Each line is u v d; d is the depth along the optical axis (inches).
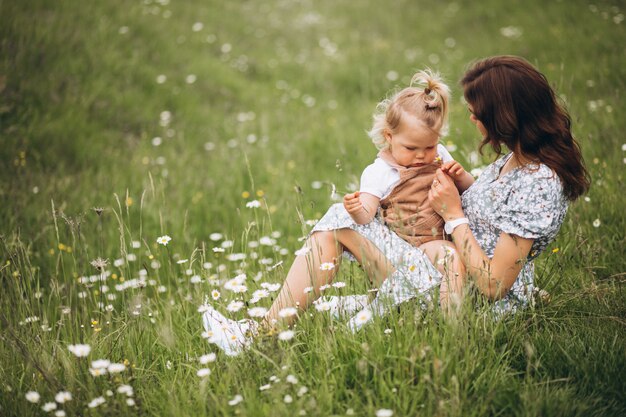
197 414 89.7
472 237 102.3
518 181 101.2
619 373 91.0
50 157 214.5
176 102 281.0
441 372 86.1
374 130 115.0
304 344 104.3
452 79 319.0
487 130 103.8
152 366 108.9
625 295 112.7
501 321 100.8
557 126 99.4
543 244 103.7
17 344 100.5
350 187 169.3
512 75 98.9
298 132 267.0
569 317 107.3
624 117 204.4
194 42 350.6
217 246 178.9
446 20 422.9
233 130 265.6
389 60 362.0
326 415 84.1
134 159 224.4
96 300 142.6
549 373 95.0
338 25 439.5
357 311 108.9
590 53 299.9
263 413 85.7
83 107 246.4
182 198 196.7
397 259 107.2
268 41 398.0
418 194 109.9
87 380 97.3
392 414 82.0
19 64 250.7
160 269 162.1
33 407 94.4
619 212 141.7
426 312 103.5
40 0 304.2
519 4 412.2
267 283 113.5
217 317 112.1
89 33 297.1
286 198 198.1
